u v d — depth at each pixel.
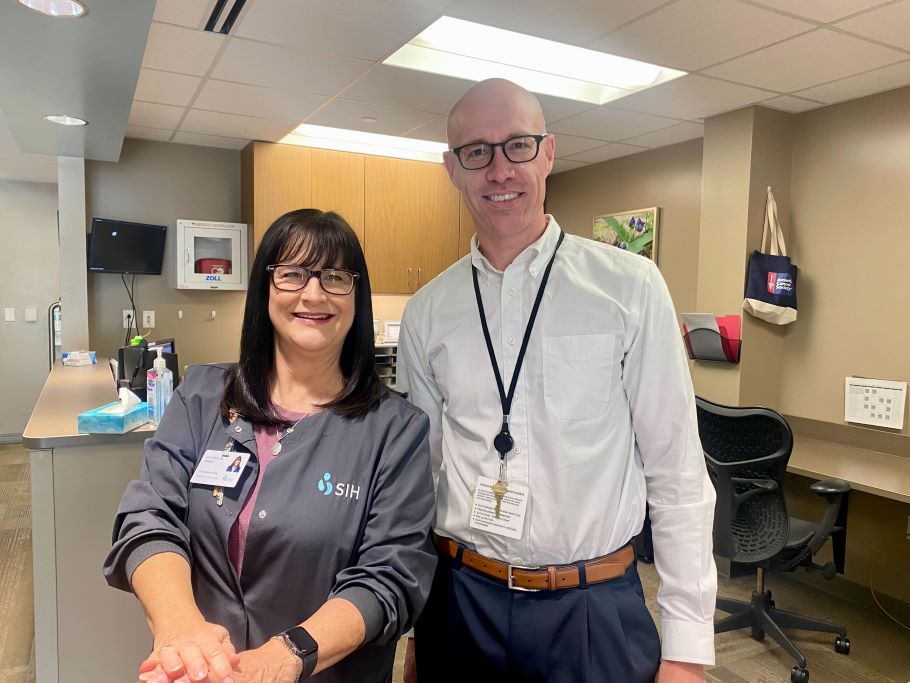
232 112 3.85
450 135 1.27
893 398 3.15
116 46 2.25
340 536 1.12
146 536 1.07
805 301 3.55
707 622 1.17
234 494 1.14
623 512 1.22
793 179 3.60
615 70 3.20
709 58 2.80
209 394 1.26
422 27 2.57
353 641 1.00
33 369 6.18
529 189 1.21
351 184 4.88
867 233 3.26
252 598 1.12
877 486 2.63
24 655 2.63
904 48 2.64
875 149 3.22
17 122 3.32
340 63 3.00
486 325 1.29
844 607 3.23
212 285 4.68
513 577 1.20
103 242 4.44
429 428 1.28
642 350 1.20
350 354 1.28
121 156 4.59
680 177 4.29
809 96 3.28
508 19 2.48
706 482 1.22
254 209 4.57
